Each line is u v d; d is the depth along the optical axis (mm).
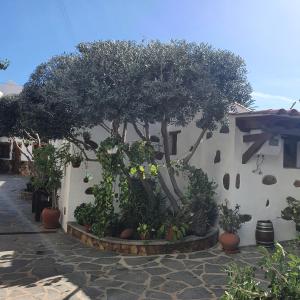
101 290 5391
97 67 6418
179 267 6496
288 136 8203
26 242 8156
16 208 12789
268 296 3043
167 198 8883
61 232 9203
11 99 13375
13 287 5453
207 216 8219
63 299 5051
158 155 9898
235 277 3197
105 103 6254
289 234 8328
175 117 6957
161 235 7602
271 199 8219
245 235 7906
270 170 8250
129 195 8047
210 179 8859
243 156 7941
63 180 9906
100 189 7855
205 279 5895
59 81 7750
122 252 7359
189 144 9688
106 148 7297
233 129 7914
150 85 6199
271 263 3127
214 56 7004
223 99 6844
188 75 6480
